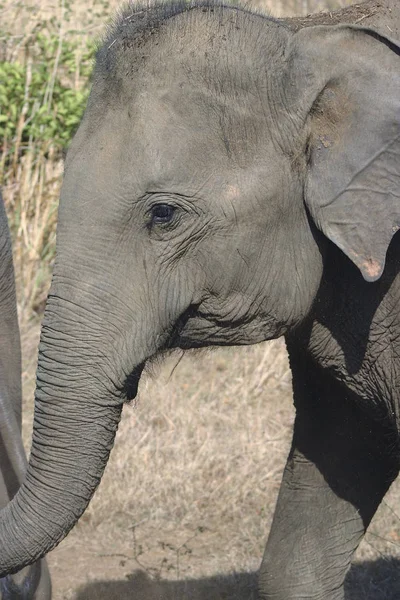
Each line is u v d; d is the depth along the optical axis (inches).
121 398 223.9
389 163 224.1
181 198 220.7
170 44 223.6
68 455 219.5
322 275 241.9
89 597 351.3
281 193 228.4
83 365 219.1
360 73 226.1
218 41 224.8
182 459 417.7
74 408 219.1
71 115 564.7
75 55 588.7
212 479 413.1
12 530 219.0
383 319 249.4
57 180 564.1
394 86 224.4
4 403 301.9
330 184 226.2
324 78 226.4
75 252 219.0
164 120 219.6
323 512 287.9
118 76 221.5
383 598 344.8
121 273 220.4
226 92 223.8
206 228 224.7
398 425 260.8
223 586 355.3
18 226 553.6
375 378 256.8
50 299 220.4
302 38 229.0
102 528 394.9
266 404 468.1
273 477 416.8
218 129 223.0
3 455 299.3
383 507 392.2
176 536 390.0
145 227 221.3
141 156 217.9
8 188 561.9
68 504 219.6
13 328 328.5
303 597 287.0
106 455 223.9
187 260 226.4
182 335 236.7
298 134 227.6
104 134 220.4
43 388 220.1
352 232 225.3
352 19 249.9
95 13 612.1
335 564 289.4
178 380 481.4
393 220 224.7
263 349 493.0
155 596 351.6
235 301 233.1
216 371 488.4
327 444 284.7
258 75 225.3
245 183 225.0
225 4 230.4
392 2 254.4
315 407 284.0
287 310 238.2
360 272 241.9
